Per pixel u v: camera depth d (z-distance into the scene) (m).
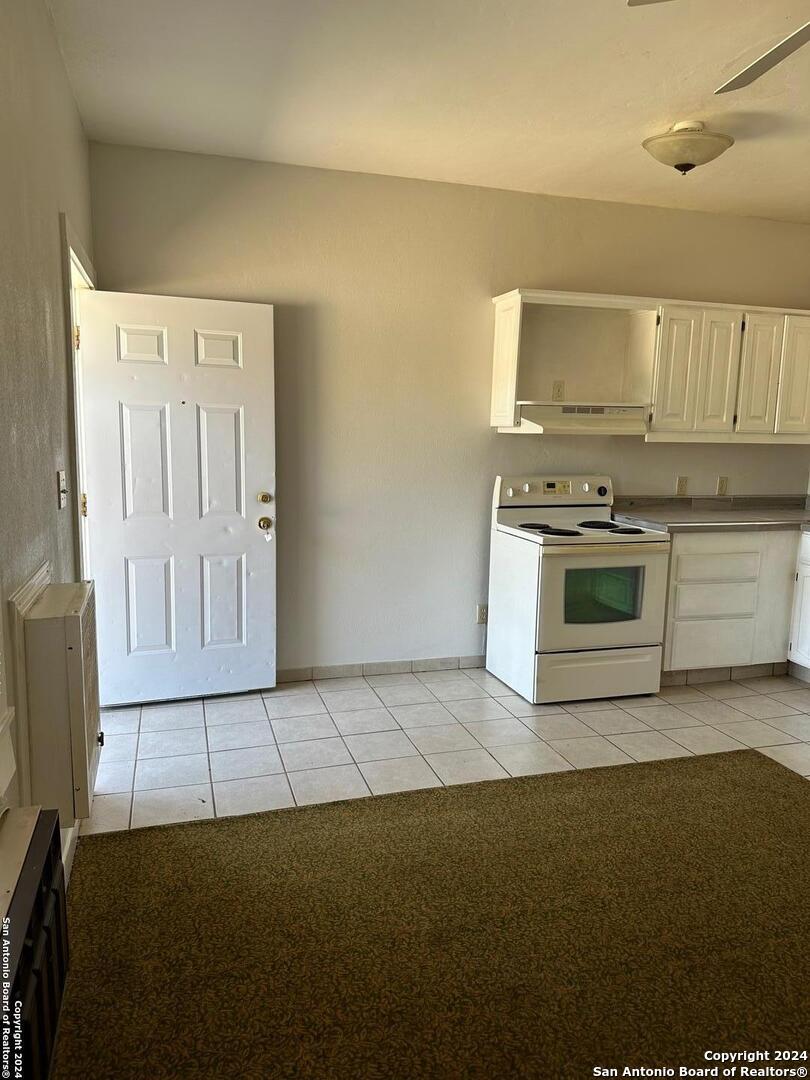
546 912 2.15
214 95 2.85
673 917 2.14
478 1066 1.63
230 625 3.67
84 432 3.34
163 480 3.47
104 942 1.99
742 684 4.13
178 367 3.43
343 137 3.25
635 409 4.01
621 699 3.85
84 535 3.40
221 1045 1.67
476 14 2.24
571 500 4.21
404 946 2.00
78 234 2.92
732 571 4.01
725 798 2.83
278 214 3.62
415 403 3.97
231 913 2.12
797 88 2.68
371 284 3.81
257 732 3.35
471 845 2.49
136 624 3.53
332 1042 1.68
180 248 3.51
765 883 2.31
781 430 4.26
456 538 4.16
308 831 2.56
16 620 1.73
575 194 4.02
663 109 2.90
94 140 3.32
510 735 3.36
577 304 3.84
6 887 1.37
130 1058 1.62
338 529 3.94
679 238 4.28
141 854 2.40
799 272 4.55
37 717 1.84
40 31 2.14
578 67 2.57
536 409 3.86
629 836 2.56
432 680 4.06
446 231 3.89
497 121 3.05
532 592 3.67
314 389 3.79
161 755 3.11
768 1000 1.83
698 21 2.24
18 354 1.80
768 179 3.72
